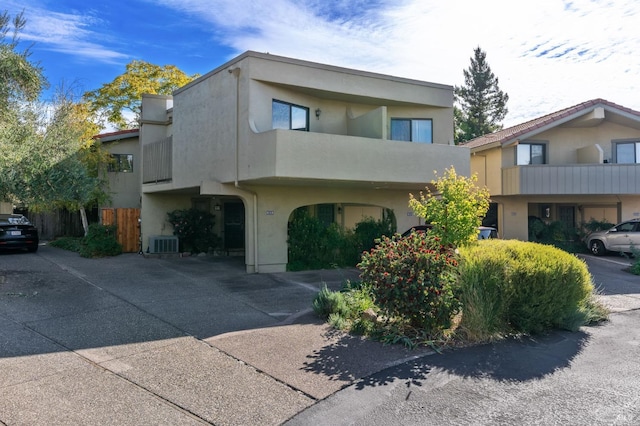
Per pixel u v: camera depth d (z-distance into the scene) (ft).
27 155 33.22
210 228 57.57
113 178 65.57
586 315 25.32
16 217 56.08
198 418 13.94
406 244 23.65
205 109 45.01
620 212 68.85
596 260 58.13
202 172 45.11
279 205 45.27
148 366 18.17
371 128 44.70
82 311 26.86
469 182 28.50
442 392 16.16
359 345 20.89
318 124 47.01
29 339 21.39
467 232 26.81
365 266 24.11
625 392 16.37
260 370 17.79
